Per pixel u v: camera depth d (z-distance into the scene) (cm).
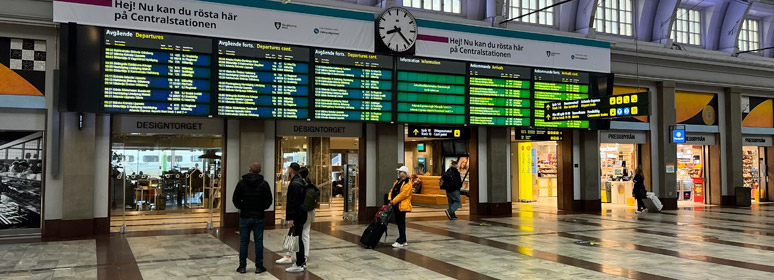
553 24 1700
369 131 1406
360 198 1407
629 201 1916
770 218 1466
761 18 2091
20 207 1098
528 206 1852
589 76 1580
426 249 927
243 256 728
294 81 1234
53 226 1105
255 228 730
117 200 1476
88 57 1059
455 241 1023
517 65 1481
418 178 2031
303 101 1241
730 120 1923
